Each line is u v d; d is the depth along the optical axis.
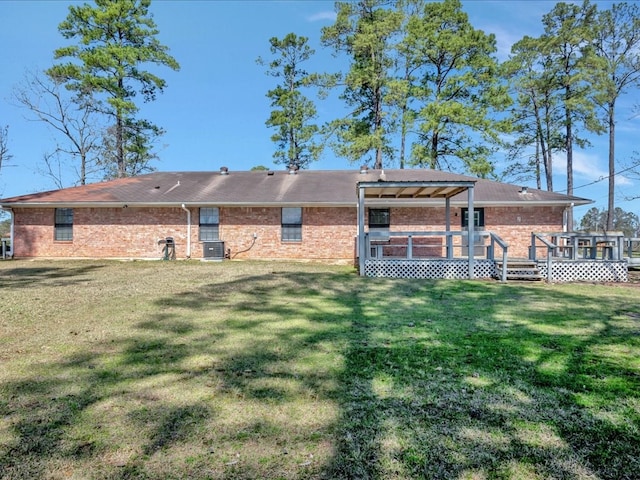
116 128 26.28
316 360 3.95
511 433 2.54
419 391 3.20
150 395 3.09
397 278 10.78
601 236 11.34
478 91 24.20
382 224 15.76
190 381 3.38
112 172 28.05
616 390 3.22
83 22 22.95
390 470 2.14
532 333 5.01
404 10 25.22
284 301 7.16
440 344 4.51
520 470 2.14
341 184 17.30
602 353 4.19
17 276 10.45
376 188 11.81
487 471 2.13
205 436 2.49
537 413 2.81
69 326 5.21
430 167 24.73
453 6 23.77
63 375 3.50
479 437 2.49
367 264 11.37
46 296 7.34
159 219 15.89
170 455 2.28
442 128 24.28
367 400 3.03
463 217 15.71
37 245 15.93
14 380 3.38
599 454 2.30
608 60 23.52
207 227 15.97
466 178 17.64
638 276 11.60
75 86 23.31
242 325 5.36
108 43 23.56
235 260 15.54
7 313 5.90
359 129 26.69
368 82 25.50
